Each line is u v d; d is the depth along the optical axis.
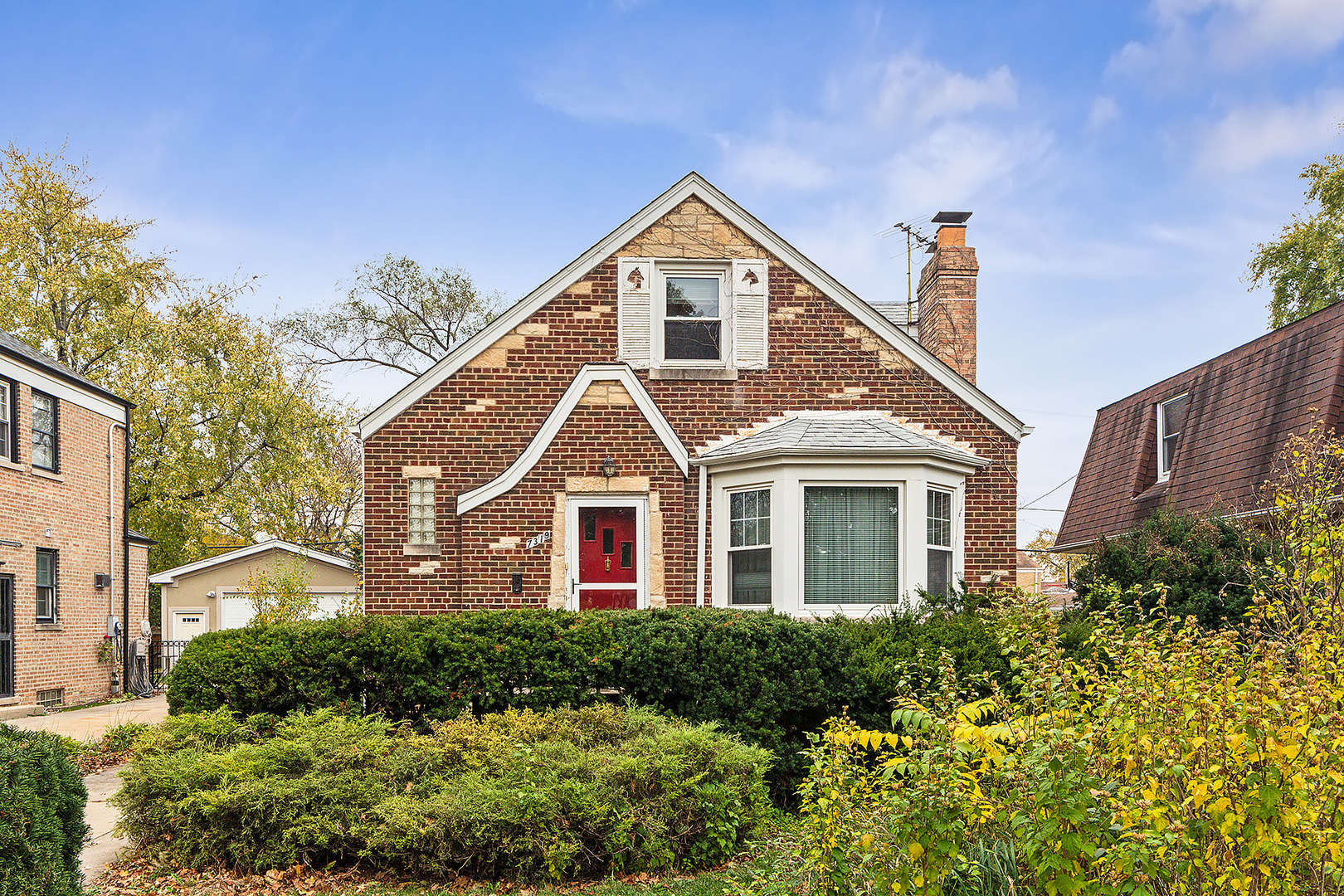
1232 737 3.56
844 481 12.35
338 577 26.95
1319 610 5.46
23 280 29.70
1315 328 13.58
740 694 8.26
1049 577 12.80
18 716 16.61
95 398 21.78
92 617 21.38
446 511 12.96
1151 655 3.95
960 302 15.39
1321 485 6.80
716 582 12.88
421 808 6.57
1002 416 13.61
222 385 32.03
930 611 10.95
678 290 13.84
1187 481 15.79
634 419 12.95
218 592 26.72
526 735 7.54
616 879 6.44
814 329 13.70
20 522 18.59
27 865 4.73
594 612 8.96
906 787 4.46
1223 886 3.76
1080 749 3.87
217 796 6.62
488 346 13.29
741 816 6.86
